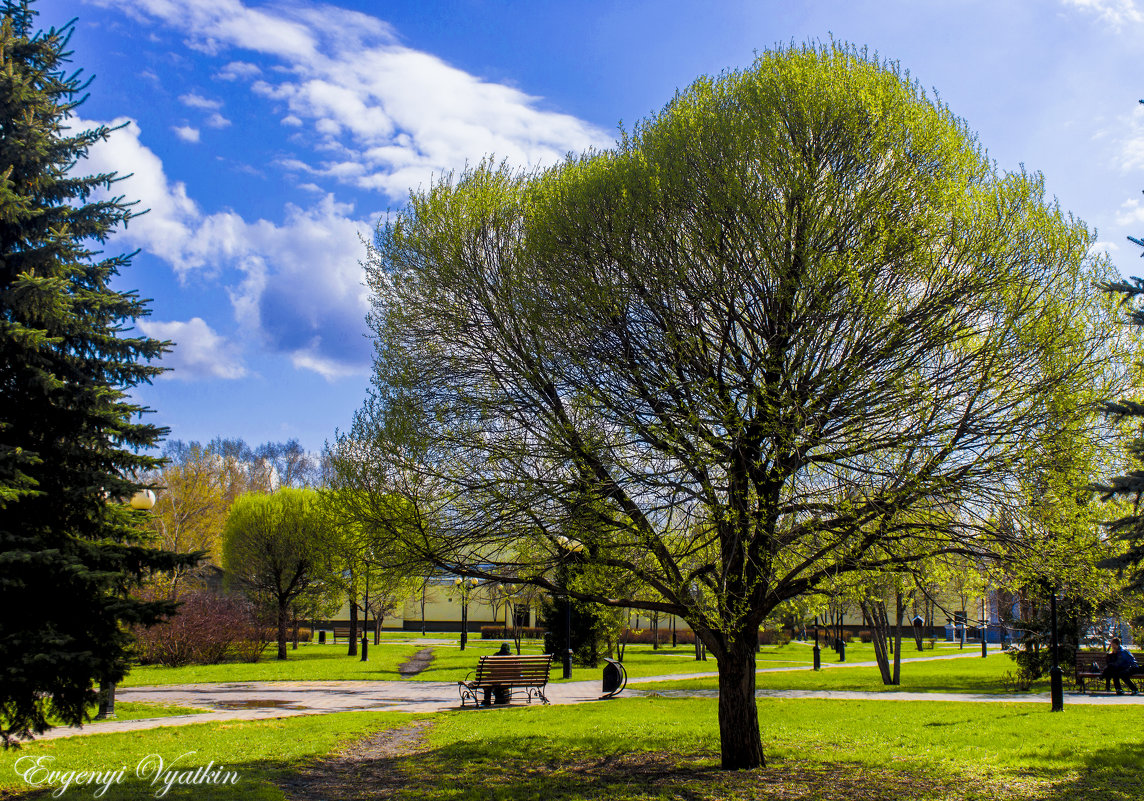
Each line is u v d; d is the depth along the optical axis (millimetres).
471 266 11328
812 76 10211
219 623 32812
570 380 9891
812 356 9312
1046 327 9133
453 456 10422
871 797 8984
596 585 11148
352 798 9320
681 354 9508
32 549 9844
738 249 9641
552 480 9867
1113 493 9914
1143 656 25156
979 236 9461
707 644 10859
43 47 11344
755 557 9719
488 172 12344
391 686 23562
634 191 10234
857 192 9539
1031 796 8828
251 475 75750
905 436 9109
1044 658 21984
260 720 15367
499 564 10828
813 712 16438
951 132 10117
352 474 10766
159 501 43531
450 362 11242
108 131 11156
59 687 9820
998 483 9180
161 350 11297
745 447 9227
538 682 18562
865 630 58781
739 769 10695
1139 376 9812
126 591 10938
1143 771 9891
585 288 9961
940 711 16266
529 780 10336
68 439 10781
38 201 10922
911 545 9906
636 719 15578
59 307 9977
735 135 9875
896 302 9477
